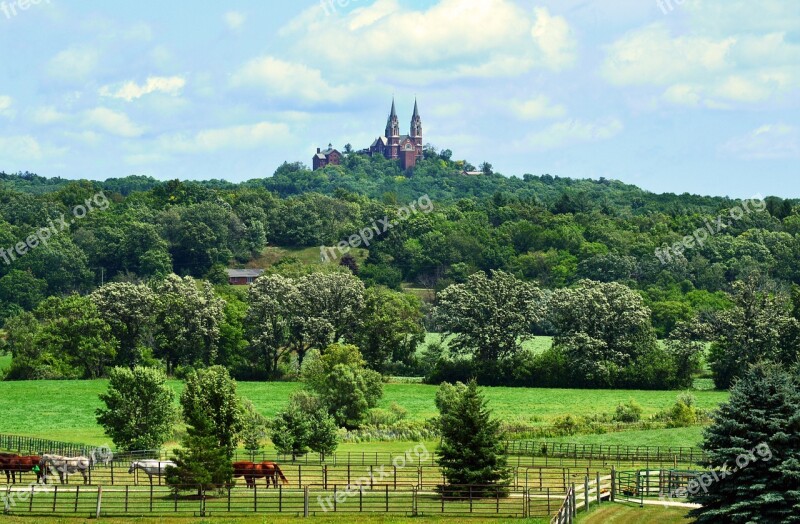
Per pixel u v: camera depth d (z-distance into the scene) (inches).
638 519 3248.0
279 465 4409.5
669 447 5128.0
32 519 3191.4
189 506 3415.4
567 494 3107.8
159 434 4896.7
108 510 3326.8
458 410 3806.6
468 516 3329.2
